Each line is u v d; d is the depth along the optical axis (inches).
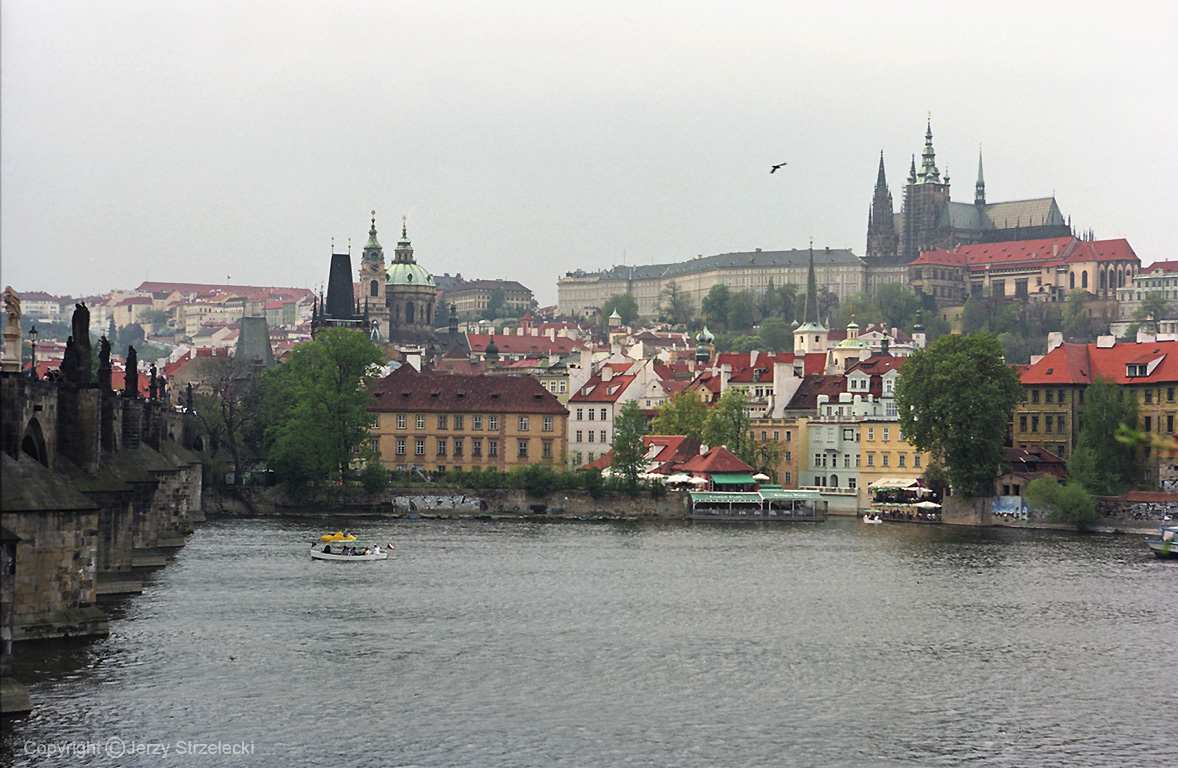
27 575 4758.9
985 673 5024.6
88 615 4894.2
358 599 6343.5
